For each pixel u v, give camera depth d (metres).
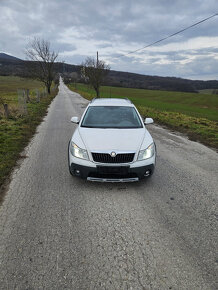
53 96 30.30
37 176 4.06
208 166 4.88
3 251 2.23
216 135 7.98
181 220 2.85
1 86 55.69
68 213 2.94
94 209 3.05
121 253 2.25
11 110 12.47
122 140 3.54
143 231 2.61
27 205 3.10
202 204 3.26
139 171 3.38
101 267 2.07
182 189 3.72
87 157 3.34
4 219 2.76
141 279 1.95
